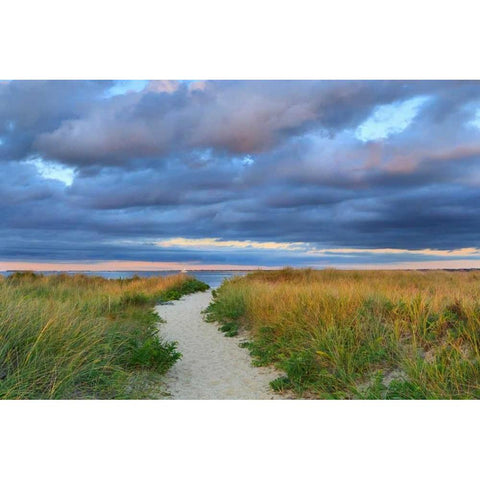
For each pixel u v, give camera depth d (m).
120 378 6.16
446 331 6.77
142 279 24.94
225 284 21.05
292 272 22.17
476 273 19.75
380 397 5.44
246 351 9.14
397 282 16.50
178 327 12.30
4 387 4.94
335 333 7.13
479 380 5.31
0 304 6.73
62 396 5.21
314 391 6.24
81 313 8.78
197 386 6.88
